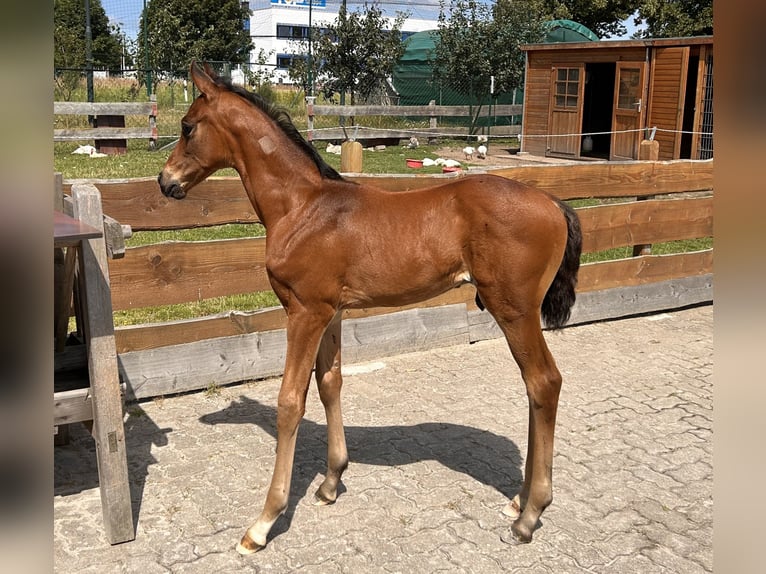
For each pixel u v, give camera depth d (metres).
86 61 20.98
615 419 4.39
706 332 6.23
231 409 4.42
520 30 18.70
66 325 3.52
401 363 5.33
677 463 3.84
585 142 16.94
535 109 17.05
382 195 3.05
